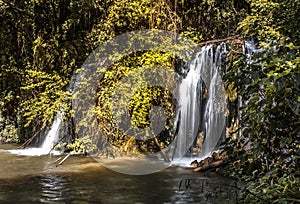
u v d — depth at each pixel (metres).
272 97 1.93
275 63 1.93
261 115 2.03
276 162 2.31
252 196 2.22
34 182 5.31
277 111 2.09
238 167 2.61
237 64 2.38
